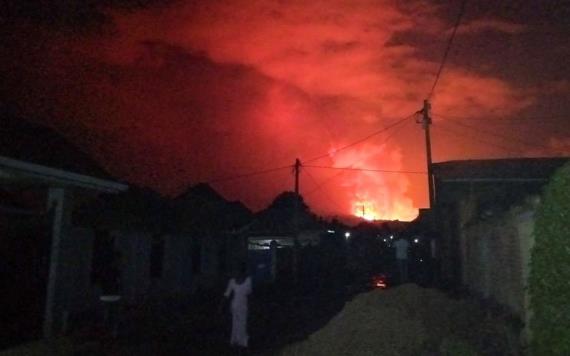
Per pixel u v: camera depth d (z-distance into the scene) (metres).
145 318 16.88
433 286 25.66
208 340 13.66
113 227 18.42
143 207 22.72
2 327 11.28
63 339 11.83
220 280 29.03
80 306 16.06
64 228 13.05
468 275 22.23
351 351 9.95
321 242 48.84
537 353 8.10
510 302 13.34
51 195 12.94
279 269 37.75
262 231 43.97
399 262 28.69
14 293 11.66
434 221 29.80
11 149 11.45
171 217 24.25
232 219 31.58
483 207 21.14
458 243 25.80
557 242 7.63
